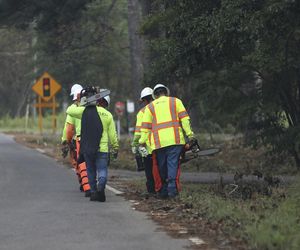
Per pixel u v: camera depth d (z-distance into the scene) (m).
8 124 142.62
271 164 41.19
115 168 43.75
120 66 101.44
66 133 27.73
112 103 104.19
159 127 24.58
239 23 26.56
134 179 35.31
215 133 65.00
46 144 69.88
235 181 26.84
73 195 27.62
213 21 27.20
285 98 37.16
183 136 24.72
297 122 37.03
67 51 79.94
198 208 22.11
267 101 38.19
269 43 29.08
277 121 38.22
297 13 26.50
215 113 41.62
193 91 41.06
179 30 30.67
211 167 42.81
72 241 17.83
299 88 35.81
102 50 95.31
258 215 19.30
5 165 44.53
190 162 44.12
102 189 25.45
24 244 17.52
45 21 58.34
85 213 22.55
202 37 29.03
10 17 56.88
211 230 18.88
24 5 55.84
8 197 26.98
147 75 36.62
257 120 39.28
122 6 102.94
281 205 20.92
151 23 38.56
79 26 75.38
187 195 24.89
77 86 28.23
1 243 17.67
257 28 25.92
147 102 26.48
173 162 24.66
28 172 39.09
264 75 36.62
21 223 20.67
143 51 53.66
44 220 21.17
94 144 25.27
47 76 67.88
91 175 25.62
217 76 39.03
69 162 45.59
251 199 23.78
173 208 23.00
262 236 16.31
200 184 31.94
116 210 23.19
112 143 25.98
